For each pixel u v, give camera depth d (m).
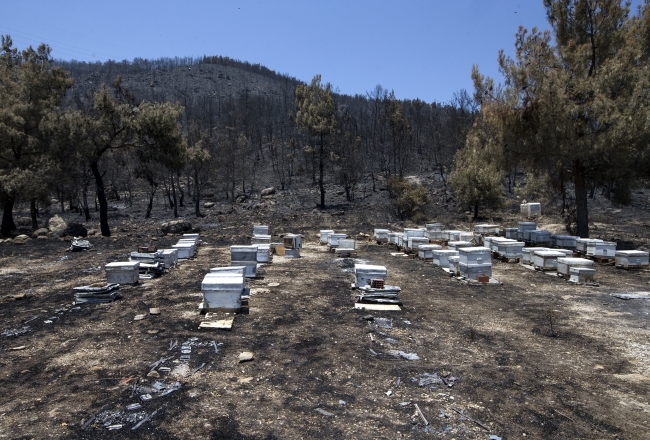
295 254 18.56
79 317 9.58
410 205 34.75
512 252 17.39
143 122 27.55
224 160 51.34
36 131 29.91
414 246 18.88
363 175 58.34
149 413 5.50
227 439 4.95
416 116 72.81
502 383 6.49
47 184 27.81
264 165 70.19
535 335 8.70
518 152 21.84
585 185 22.84
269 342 8.05
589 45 20.42
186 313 9.77
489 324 9.42
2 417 5.41
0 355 7.47
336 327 8.99
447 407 5.75
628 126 18.75
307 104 42.84
